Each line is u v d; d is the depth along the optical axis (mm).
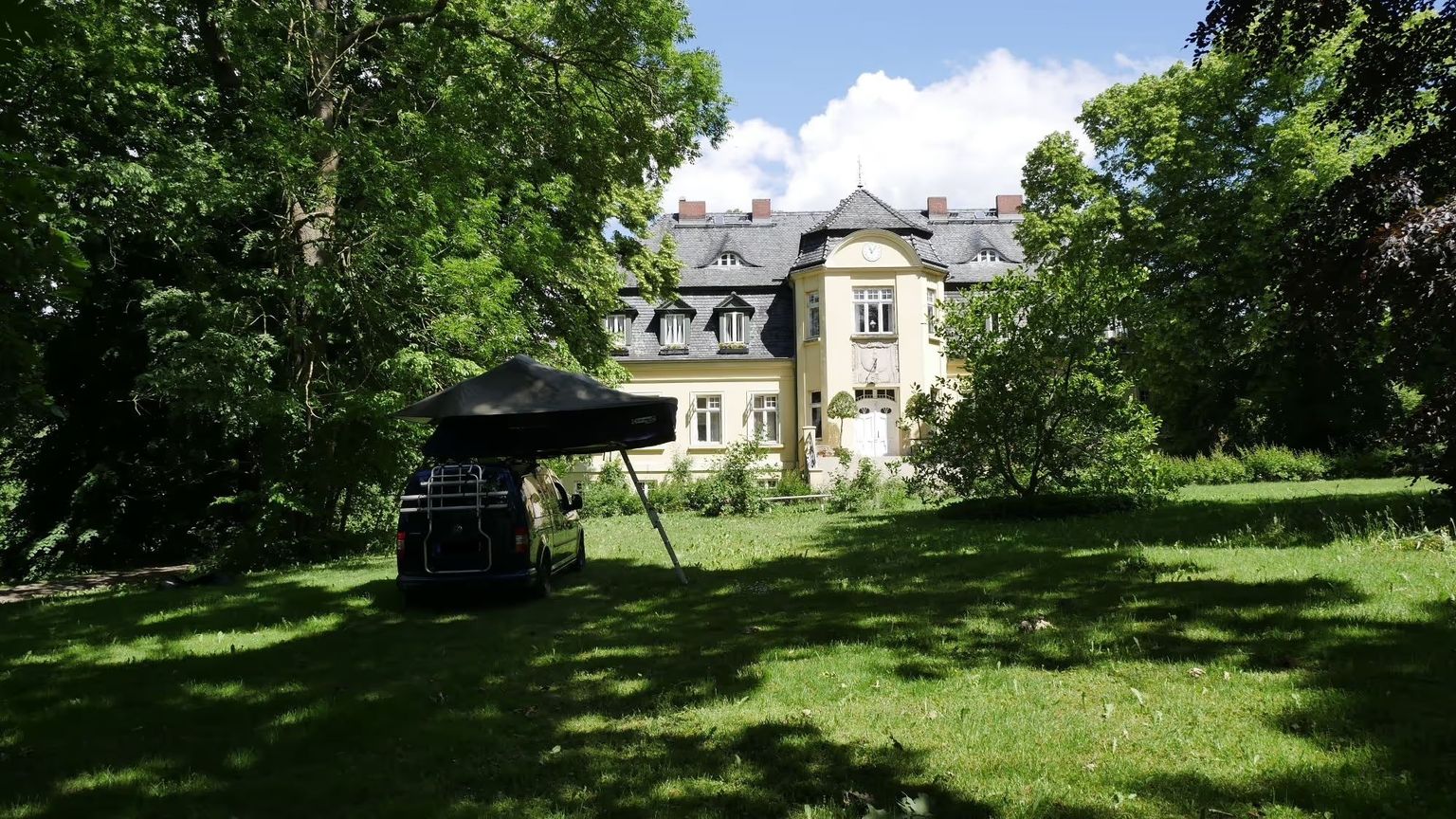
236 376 14883
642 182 21438
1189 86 29547
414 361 15508
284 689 6203
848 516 20453
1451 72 11219
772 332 36812
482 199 17453
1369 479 24078
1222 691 5262
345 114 17781
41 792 4352
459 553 9375
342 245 16172
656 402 10031
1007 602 8383
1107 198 29891
